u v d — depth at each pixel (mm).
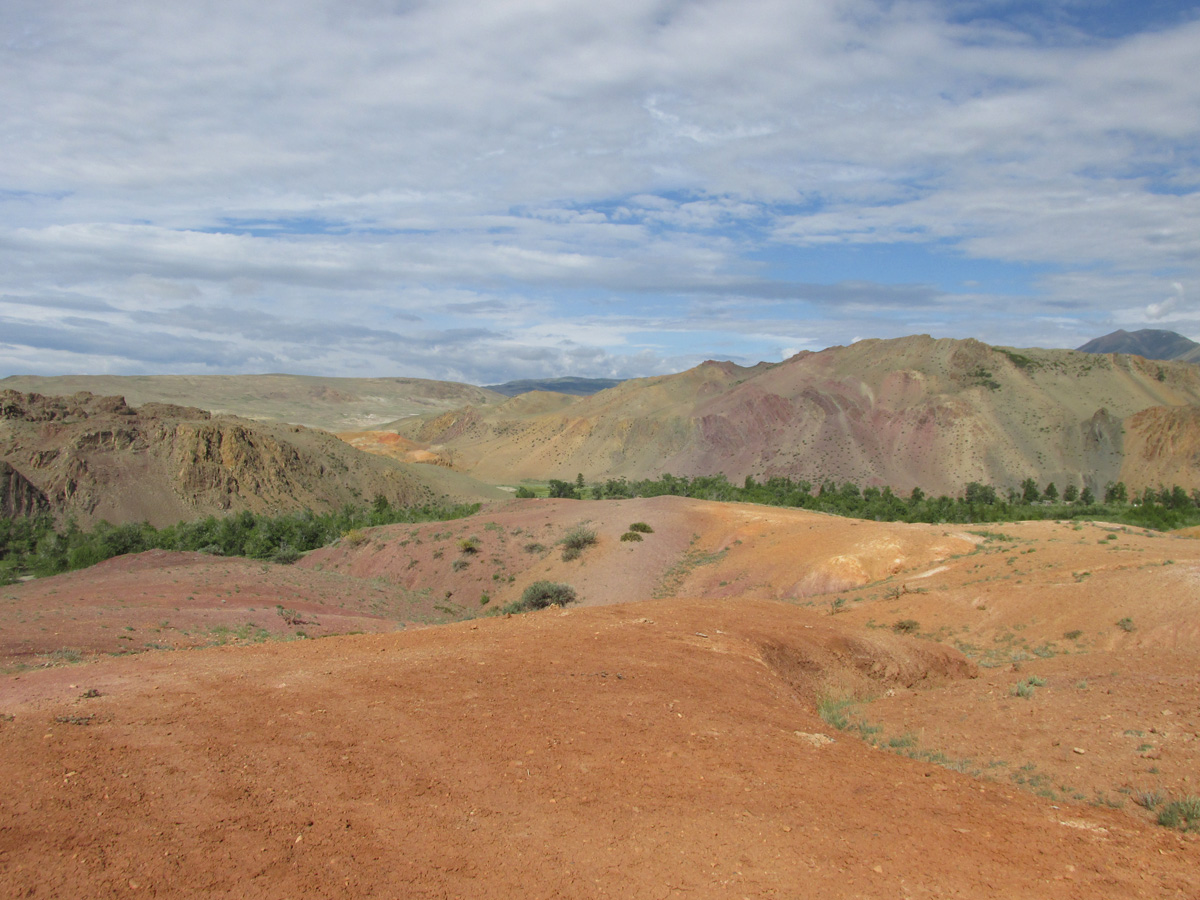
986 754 14172
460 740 11172
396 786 9430
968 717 16547
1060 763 13141
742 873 7586
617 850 8047
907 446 193375
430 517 113688
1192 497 141625
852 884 7383
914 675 21656
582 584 63281
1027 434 191250
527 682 14555
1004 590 33000
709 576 58562
